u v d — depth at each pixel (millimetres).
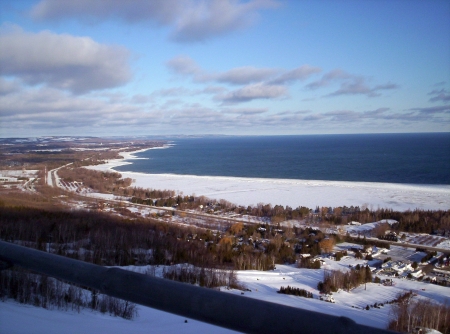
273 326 1818
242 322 1900
